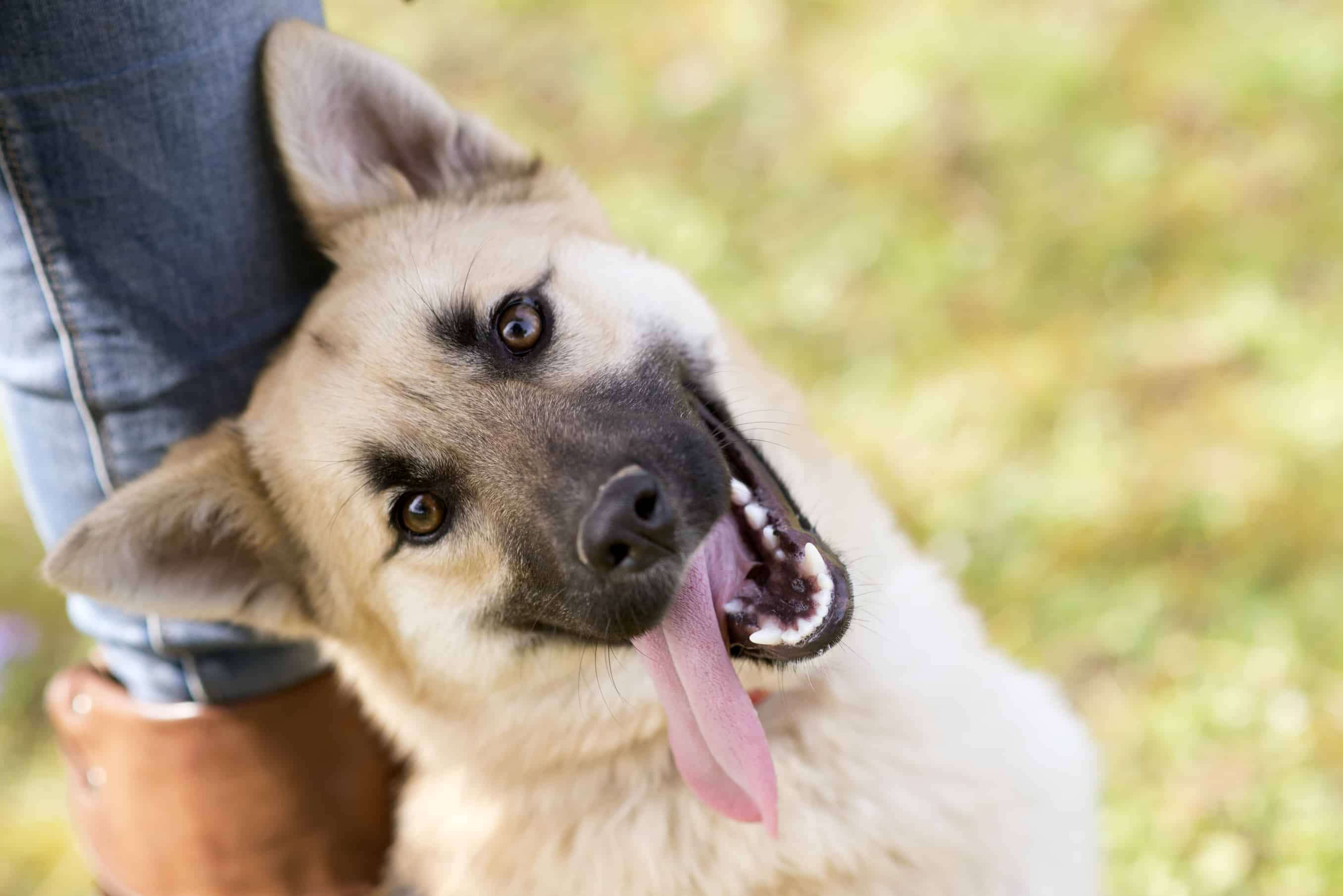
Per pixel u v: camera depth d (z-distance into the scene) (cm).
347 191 91
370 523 84
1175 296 136
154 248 86
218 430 88
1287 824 104
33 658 134
